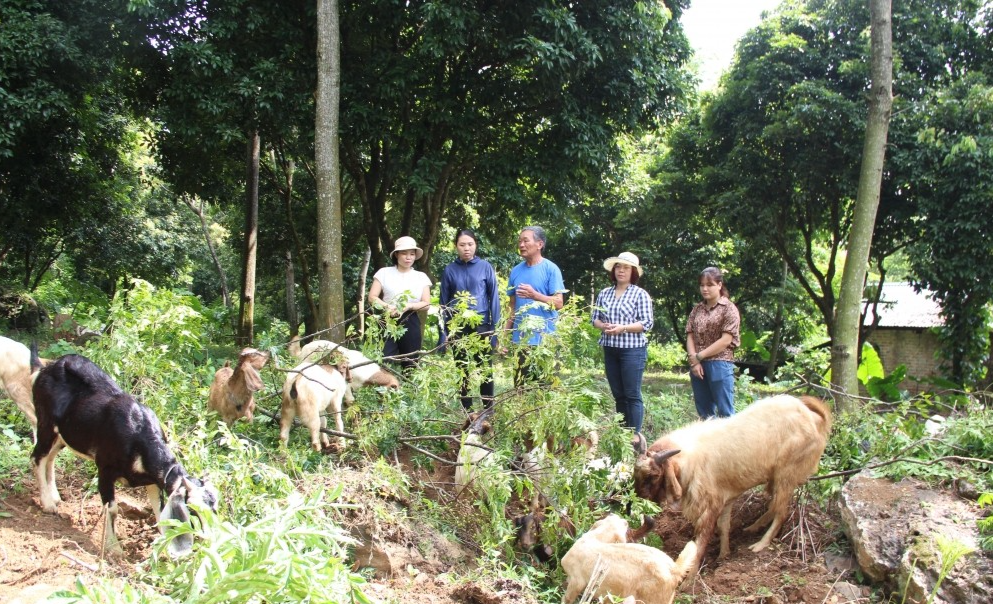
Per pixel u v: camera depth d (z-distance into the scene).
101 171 18.22
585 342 7.09
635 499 5.19
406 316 7.38
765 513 5.94
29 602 3.32
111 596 2.66
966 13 16.31
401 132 13.07
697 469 5.35
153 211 28.80
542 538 5.56
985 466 5.75
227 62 11.28
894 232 16.95
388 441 6.38
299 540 3.10
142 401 5.60
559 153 13.09
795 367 8.41
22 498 4.86
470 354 6.23
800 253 21.02
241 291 17.09
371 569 4.68
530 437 6.21
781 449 5.48
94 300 19.38
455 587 4.54
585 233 24.12
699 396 7.32
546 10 11.51
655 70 13.06
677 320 26.11
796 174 16.55
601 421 6.47
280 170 19.95
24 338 12.79
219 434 5.70
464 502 5.79
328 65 8.77
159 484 4.14
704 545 5.36
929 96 15.09
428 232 14.50
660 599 4.32
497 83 12.93
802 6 17.33
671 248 21.84
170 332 6.31
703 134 18.73
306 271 18.41
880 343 22.30
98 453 4.27
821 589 5.02
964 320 16.06
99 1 11.40
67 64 11.57
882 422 6.45
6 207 15.52
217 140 12.00
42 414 4.55
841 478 6.16
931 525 5.00
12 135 10.97
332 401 6.24
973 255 14.78
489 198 16.69
